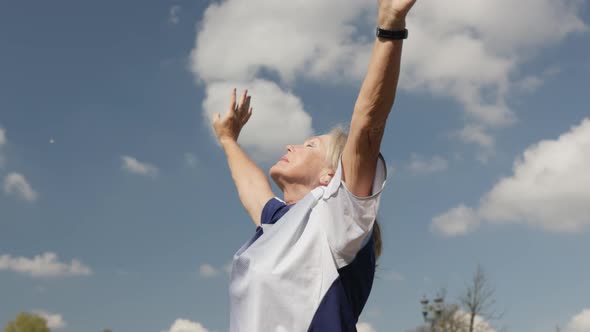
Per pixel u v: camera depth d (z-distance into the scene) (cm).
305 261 192
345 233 188
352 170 184
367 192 185
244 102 311
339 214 187
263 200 273
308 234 195
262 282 191
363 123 176
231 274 205
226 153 300
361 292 203
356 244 191
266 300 190
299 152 233
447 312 2134
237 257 204
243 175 288
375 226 239
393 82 173
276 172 233
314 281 192
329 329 186
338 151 229
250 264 197
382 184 184
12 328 3497
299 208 200
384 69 171
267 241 199
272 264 192
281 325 189
